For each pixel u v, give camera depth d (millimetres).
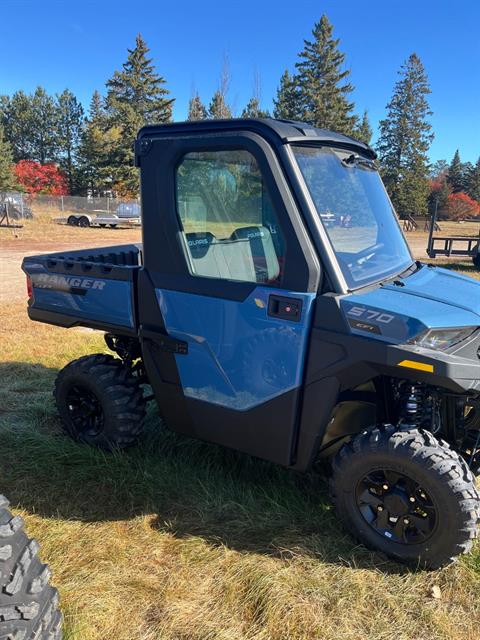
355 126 53844
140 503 3186
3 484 3363
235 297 2777
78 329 7172
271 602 2406
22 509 3107
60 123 76500
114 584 2533
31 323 7430
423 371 2373
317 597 2459
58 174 64125
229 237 2809
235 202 2748
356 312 2512
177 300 2986
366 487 2738
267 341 2723
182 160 2850
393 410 2912
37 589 1806
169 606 2400
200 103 22438
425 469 2475
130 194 47750
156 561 2709
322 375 2625
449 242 17312
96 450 3631
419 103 60906
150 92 51812
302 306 2584
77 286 3525
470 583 2551
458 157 85312
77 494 3262
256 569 2613
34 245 19906
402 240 3510
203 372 2992
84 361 3672
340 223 2789
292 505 3125
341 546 2805
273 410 2797
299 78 49594
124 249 4812
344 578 2570
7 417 4340
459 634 2287
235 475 3457
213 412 3043
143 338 3197
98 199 36938
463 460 2555
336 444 3074
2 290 10164
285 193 2559
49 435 3979
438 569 2615
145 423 3969
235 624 2318
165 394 3223
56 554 2723
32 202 35406
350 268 2705
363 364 2520
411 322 2404
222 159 2729
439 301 2660
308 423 2727
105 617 2330
